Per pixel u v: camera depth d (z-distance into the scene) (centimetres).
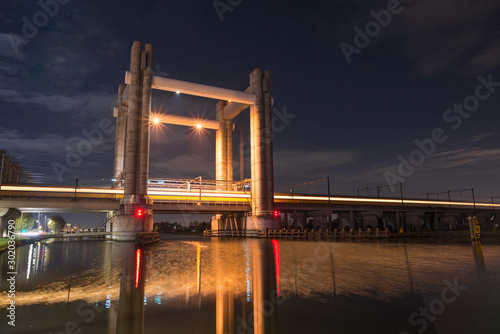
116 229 4981
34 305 868
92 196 5703
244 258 2089
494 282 1150
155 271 1496
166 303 892
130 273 1440
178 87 6138
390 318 743
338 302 885
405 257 2048
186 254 2436
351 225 8338
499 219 11981
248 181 7162
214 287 1105
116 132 7244
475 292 990
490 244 3481
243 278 1284
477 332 641
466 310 796
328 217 7925
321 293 996
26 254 2480
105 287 1116
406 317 750
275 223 6506
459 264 1669
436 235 5972
